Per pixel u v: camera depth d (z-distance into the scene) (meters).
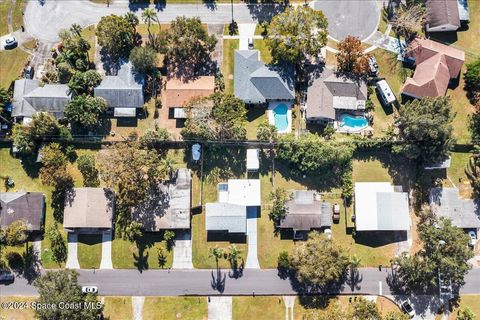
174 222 96.69
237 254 97.31
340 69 102.56
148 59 99.38
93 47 105.00
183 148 101.12
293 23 96.12
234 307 96.75
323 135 101.56
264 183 100.12
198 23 98.56
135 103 100.44
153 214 97.00
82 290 95.06
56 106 100.25
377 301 97.31
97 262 97.81
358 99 100.75
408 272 94.88
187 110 97.31
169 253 98.06
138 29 105.56
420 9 102.31
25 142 96.50
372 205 97.44
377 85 102.19
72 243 98.12
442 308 96.88
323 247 93.25
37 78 103.81
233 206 97.06
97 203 96.88
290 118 102.06
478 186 99.88
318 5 106.81
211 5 106.81
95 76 100.38
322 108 99.25
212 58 104.38
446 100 94.75
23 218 96.50
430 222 97.62
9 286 97.44
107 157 93.31
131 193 93.56
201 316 96.56
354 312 91.81
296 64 102.88
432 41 103.25
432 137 92.75
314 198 98.62
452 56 101.19
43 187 99.88
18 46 105.25
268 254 98.12
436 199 98.94
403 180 100.50
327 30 105.00
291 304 96.94
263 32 105.50
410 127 94.88
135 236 98.19
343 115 102.62
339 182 100.31
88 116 97.38
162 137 98.50
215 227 96.69
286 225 97.00
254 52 101.94
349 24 106.00
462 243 91.38
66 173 96.50
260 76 99.75
